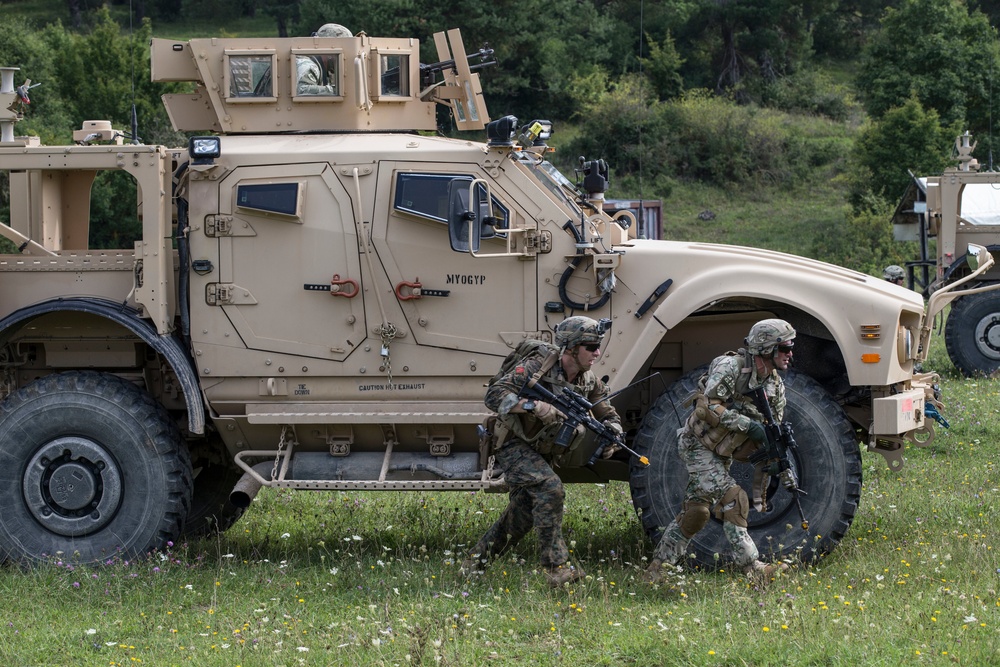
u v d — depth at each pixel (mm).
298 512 19766
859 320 15148
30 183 18188
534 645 12281
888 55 96625
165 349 15578
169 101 17328
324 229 15680
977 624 12289
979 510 18266
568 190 16875
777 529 15383
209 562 16391
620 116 94438
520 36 99125
